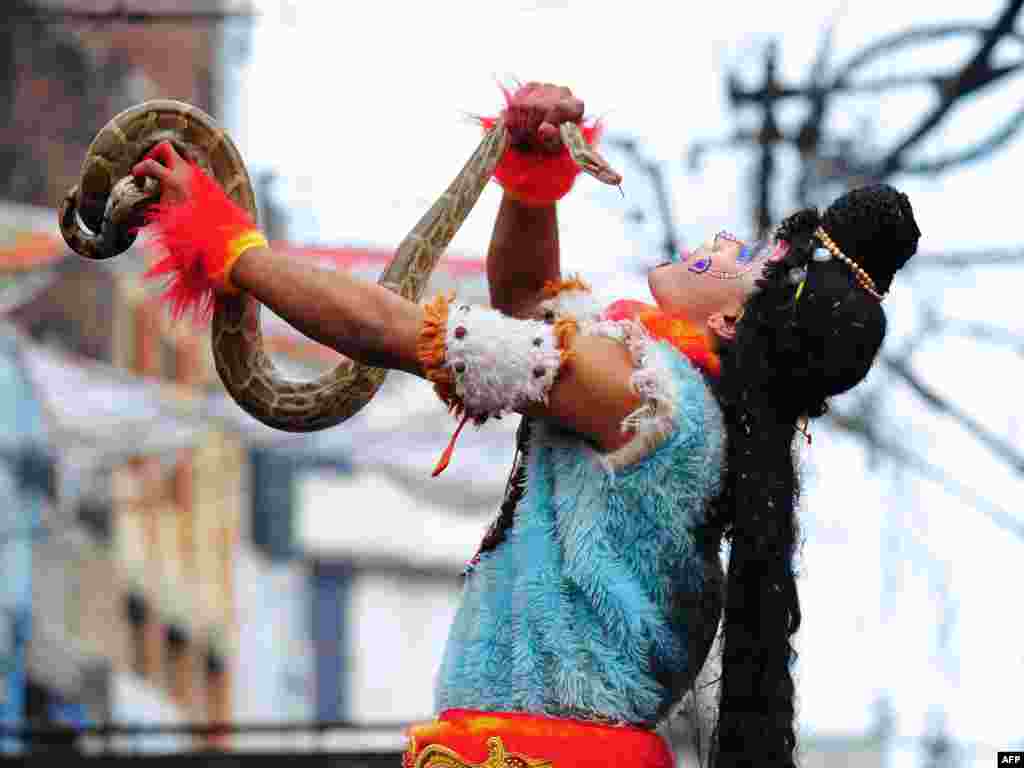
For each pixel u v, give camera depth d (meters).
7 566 37.78
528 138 6.59
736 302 6.23
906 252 6.12
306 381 6.38
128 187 6.11
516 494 6.12
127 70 35.66
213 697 44.16
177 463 40.88
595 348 5.86
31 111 36.62
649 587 5.86
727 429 5.96
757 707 5.76
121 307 37.97
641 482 5.81
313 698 46.78
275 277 5.89
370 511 46.50
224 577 44.31
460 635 6.11
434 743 5.91
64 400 38.03
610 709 5.79
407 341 5.82
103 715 39.62
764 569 5.79
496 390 5.75
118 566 40.31
